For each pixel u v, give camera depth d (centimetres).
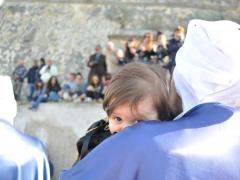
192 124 138
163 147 129
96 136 206
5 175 213
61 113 1260
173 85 161
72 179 136
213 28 152
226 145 134
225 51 147
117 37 1602
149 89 152
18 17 1616
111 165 129
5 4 1631
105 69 1365
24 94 1399
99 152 134
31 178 222
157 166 126
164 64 1313
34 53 1551
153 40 1493
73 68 1517
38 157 229
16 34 1586
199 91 151
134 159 128
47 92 1348
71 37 1591
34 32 1594
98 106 1288
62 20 1620
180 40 1336
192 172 126
